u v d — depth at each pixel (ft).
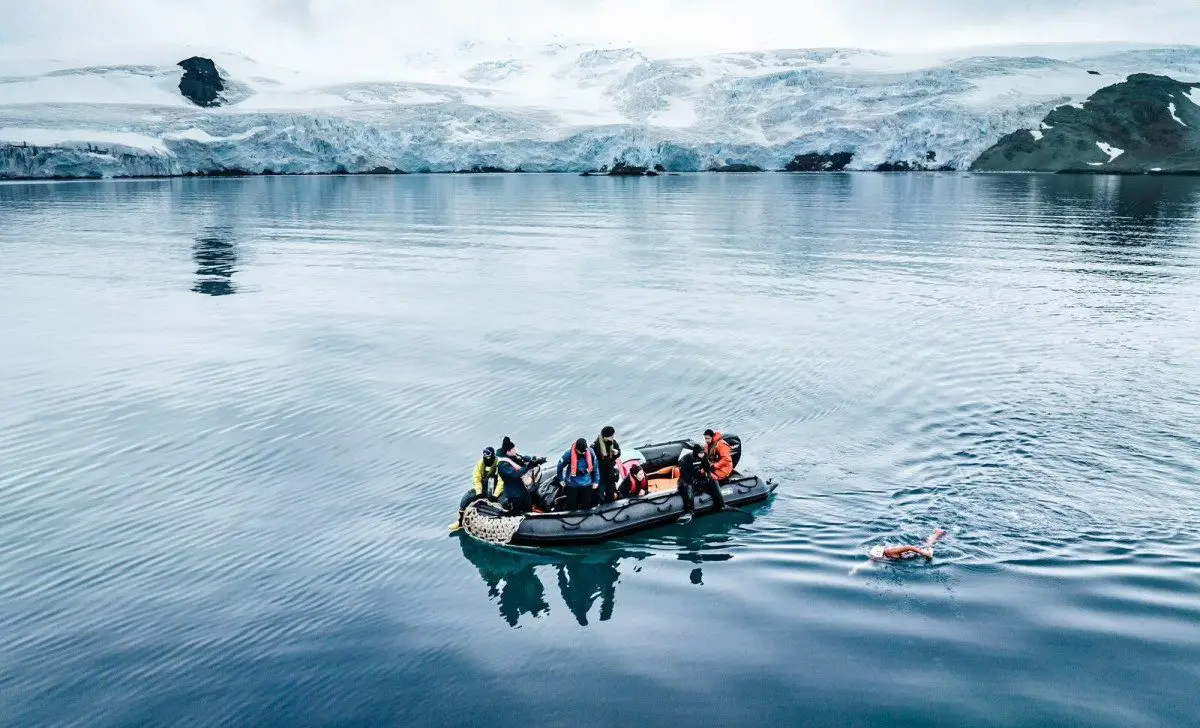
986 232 151.53
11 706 26.35
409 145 453.58
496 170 470.80
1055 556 34.04
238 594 32.99
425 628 30.73
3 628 30.58
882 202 232.73
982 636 28.99
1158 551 34.12
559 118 512.63
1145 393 54.03
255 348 70.59
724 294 92.22
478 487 40.09
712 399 55.26
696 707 25.95
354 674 27.91
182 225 177.99
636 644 29.48
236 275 109.70
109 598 32.63
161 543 37.14
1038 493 39.75
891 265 111.86
